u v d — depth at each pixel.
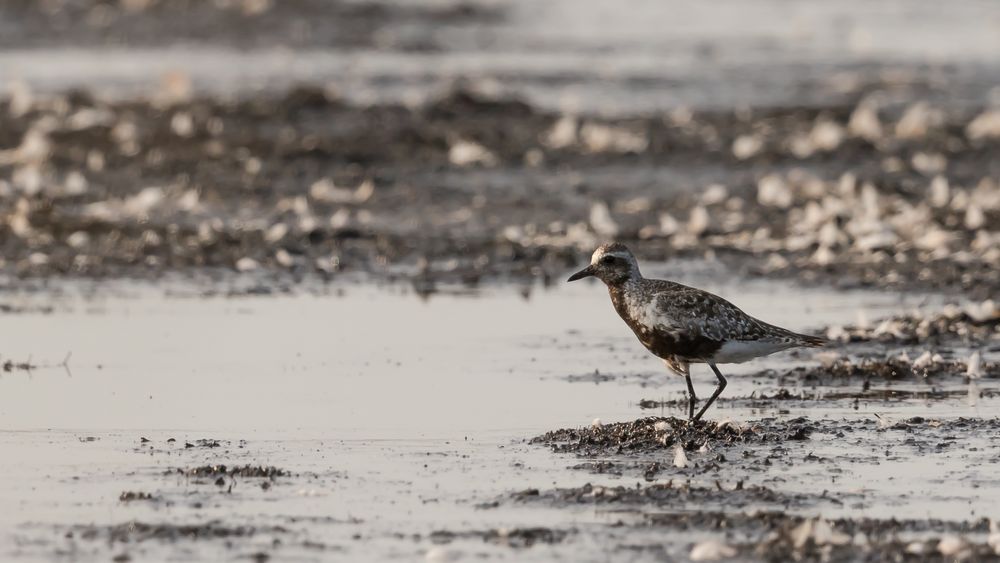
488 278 18.72
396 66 37.59
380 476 10.42
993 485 10.08
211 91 32.94
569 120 28.42
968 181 25.27
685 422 11.59
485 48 41.81
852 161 26.78
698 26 47.88
